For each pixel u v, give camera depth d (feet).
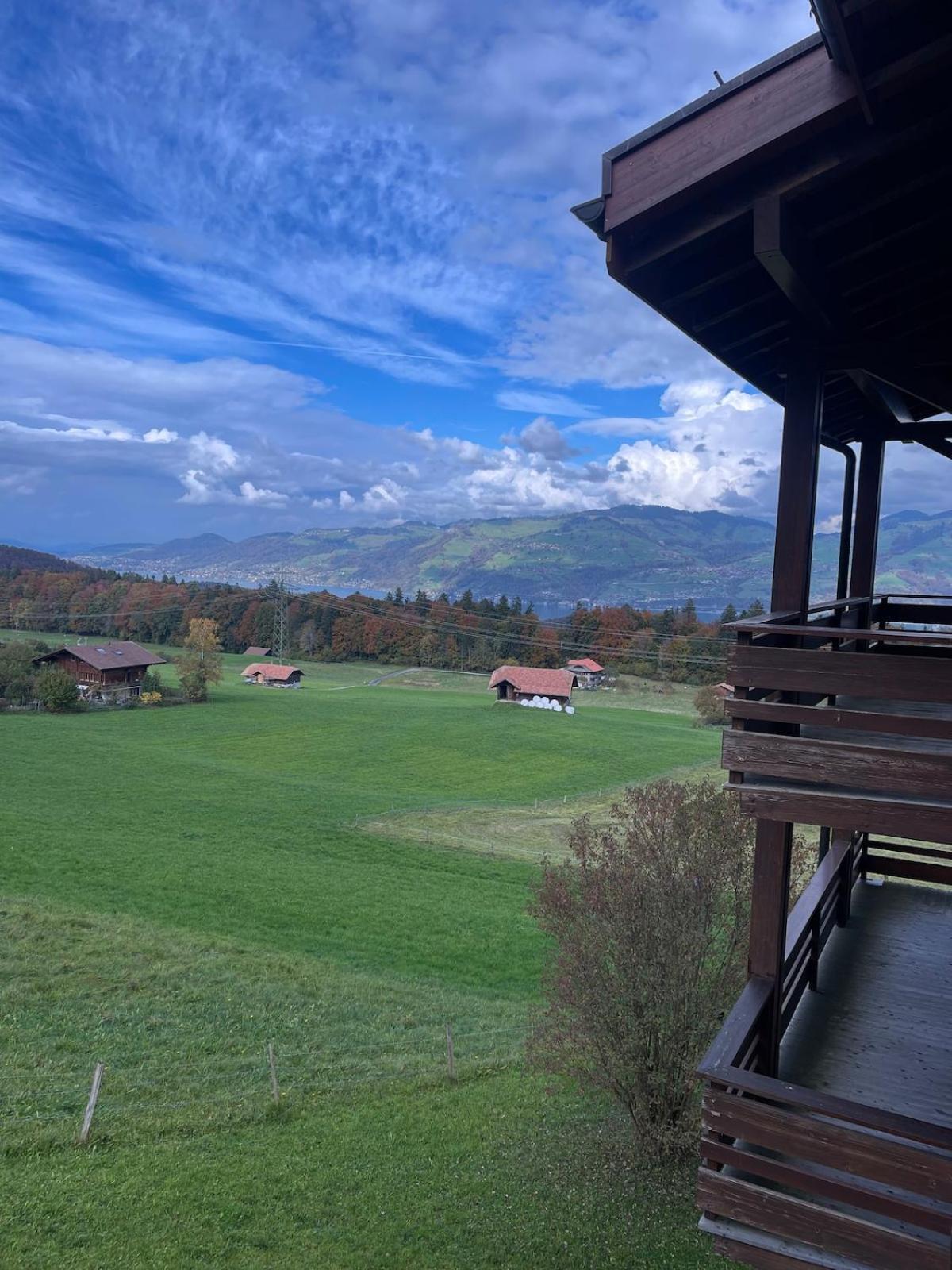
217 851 100.63
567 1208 40.52
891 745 17.56
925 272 20.29
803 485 18.65
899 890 31.81
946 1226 13.01
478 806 138.72
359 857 102.89
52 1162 41.24
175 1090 49.37
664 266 17.58
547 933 49.39
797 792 14.42
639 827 48.88
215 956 69.82
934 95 13.96
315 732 208.64
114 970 64.95
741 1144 16.56
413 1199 40.75
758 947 18.33
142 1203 38.58
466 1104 50.57
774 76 14.52
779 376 24.29
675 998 44.57
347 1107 49.34
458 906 87.25
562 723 232.53
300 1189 40.88
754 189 15.42
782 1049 20.04
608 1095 52.21
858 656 14.23
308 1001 63.26
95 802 120.26
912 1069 19.20
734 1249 14.58
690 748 203.72
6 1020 55.06
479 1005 65.67
